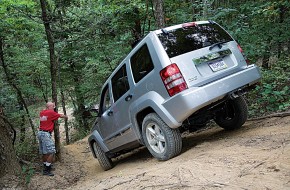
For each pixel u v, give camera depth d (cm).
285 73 802
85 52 1309
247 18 932
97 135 738
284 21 868
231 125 618
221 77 500
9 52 1181
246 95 796
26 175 671
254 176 330
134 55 550
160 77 487
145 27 1255
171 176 397
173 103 471
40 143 700
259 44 877
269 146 419
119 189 421
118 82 610
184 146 600
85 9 1118
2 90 1239
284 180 306
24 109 1291
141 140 583
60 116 727
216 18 912
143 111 555
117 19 1104
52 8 1077
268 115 635
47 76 1419
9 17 966
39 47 1323
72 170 767
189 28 524
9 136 647
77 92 1705
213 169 380
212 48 512
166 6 1159
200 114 545
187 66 482
